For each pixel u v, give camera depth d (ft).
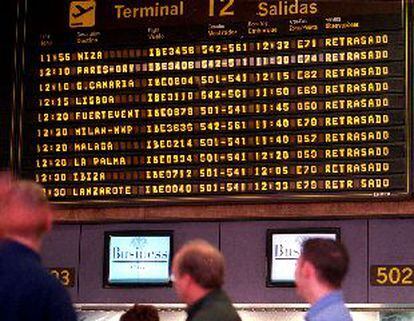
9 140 35.01
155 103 33.83
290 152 32.35
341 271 17.84
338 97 32.19
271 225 33.24
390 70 31.91
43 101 34.86
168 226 34.17
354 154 31.83
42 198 15.70
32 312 14.61
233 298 33.17
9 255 15.06
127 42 34.42
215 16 33.73
